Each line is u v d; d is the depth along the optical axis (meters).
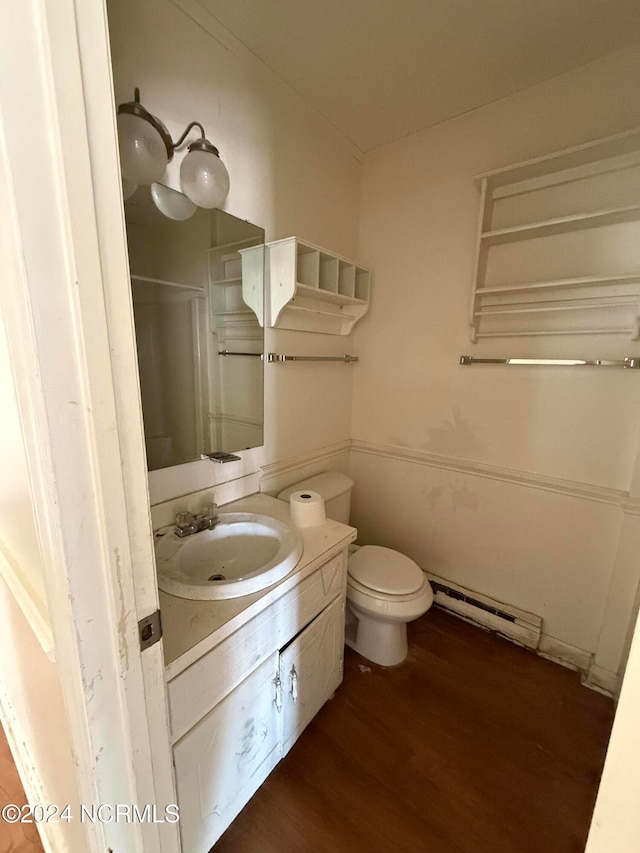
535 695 1.47
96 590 0.49
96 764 0.54
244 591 0.93
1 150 0.36
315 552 1.15
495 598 1.80
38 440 0.44
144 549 0.54
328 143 1.67
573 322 1.45
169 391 1.19
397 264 1.87
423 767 1.20
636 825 0.39
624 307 1.34
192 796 0.85
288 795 1.12
